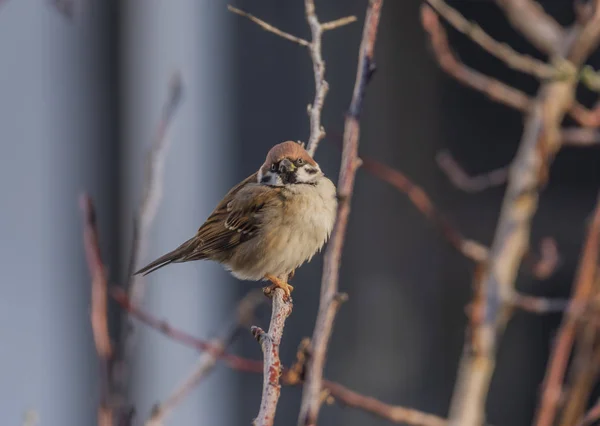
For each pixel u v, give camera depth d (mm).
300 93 13141
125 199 13703
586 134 8305
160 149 6117
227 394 12523
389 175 7523
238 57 13555
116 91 13992
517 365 12984
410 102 13117
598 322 6148
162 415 5891
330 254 4930
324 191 8453
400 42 13070
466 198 13164
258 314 10539
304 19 13148
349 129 5152
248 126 13406
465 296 12875
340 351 12883
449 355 12906
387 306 12922
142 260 5891
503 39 13312
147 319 6098
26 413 5484
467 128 13289
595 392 9523
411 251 12930
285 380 5211
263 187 8500
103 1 14039
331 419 12578
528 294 12656
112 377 5238
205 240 8781
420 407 12852
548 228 12898
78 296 13102
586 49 8109
